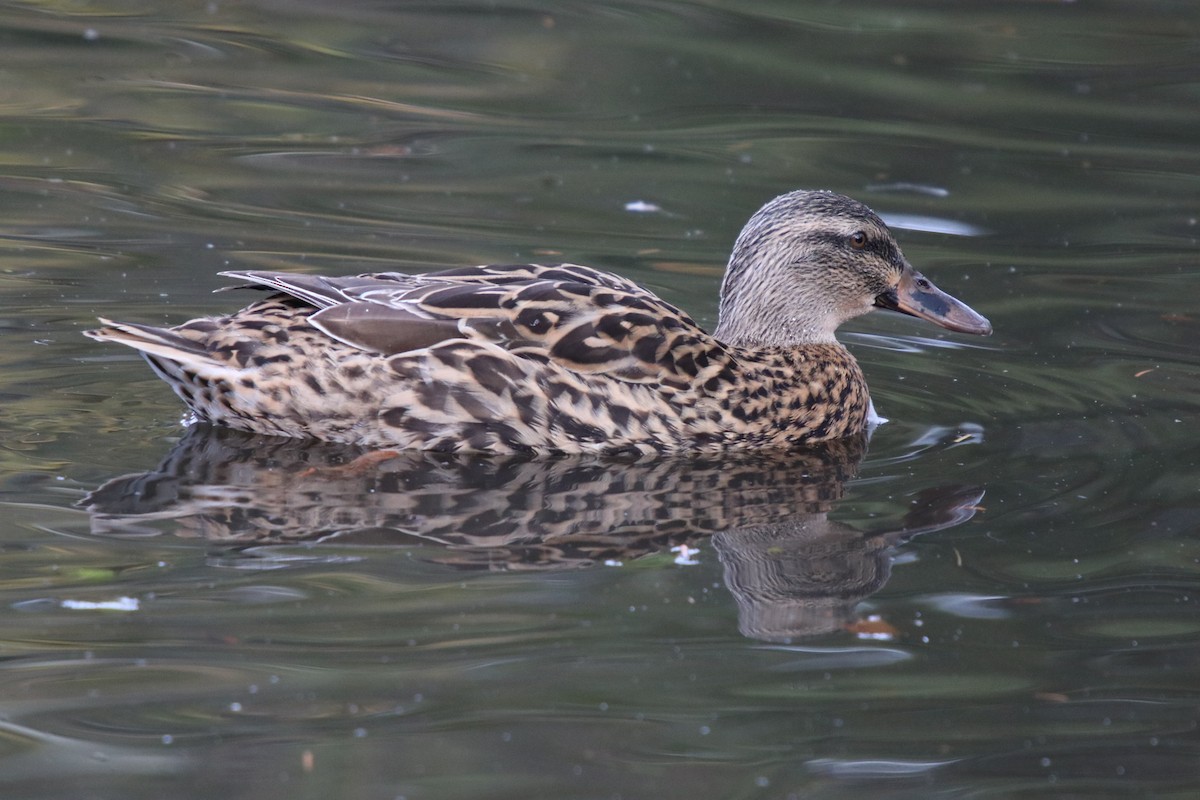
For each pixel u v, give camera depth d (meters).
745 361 13.53
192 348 12.49
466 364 12.59
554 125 21.27
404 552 10.70
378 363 12.51
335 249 16.97
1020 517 11.48
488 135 20.81
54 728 8.65
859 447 13.18
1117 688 9.33
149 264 16.39
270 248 16.95
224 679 9.12
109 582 10.09
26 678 9.05
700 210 18.59
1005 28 24.72
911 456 12.84
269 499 11.52
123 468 11.92
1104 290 16.75
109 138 20.20
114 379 13.72
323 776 8.30
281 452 12.45
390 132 20.84
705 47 23.97
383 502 11.55
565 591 10.23
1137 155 20.53
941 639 9.81
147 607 9.82
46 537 10.68
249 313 12.83
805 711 9.07
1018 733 8.93
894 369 15.09
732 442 13.14
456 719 8.84
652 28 24.81
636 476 12.37
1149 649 9.72
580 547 10.90
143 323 14.83
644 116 21.64
